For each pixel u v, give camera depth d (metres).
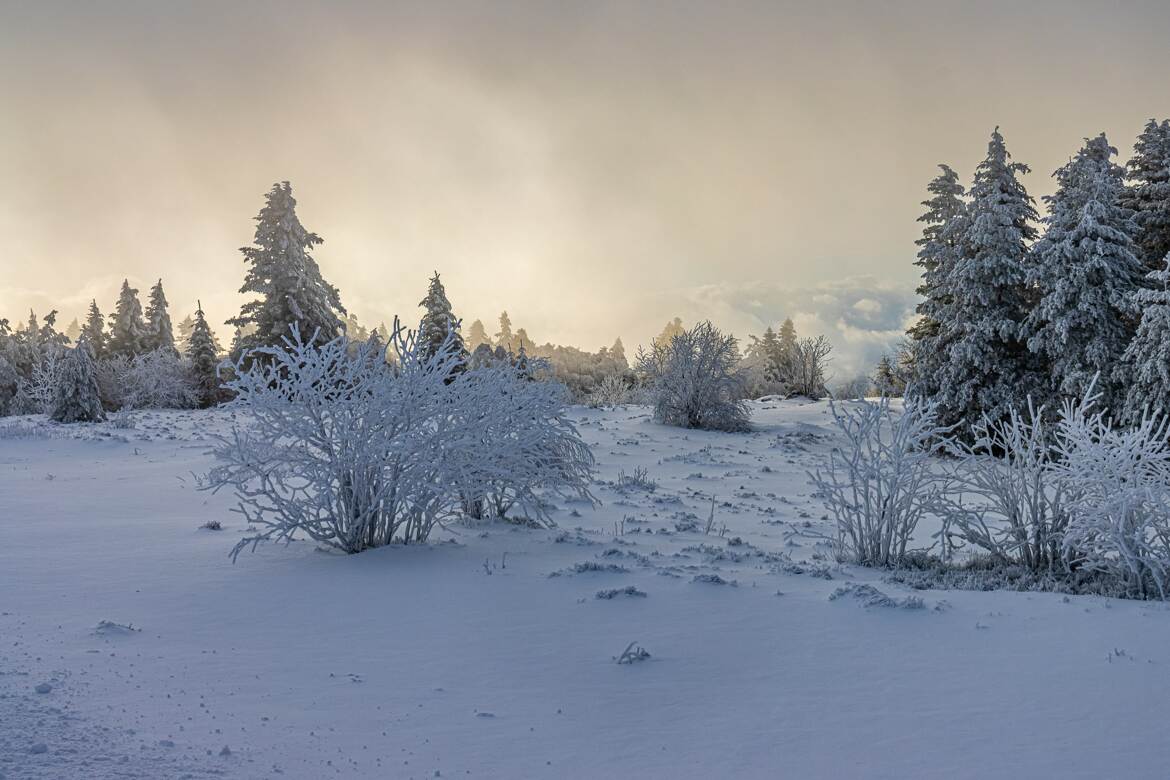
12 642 5.51
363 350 9.96
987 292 30.12
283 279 42.97
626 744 4.21
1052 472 9.27
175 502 14.16
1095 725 4.47
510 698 4.91
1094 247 27.52
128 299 64.06
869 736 4.34
